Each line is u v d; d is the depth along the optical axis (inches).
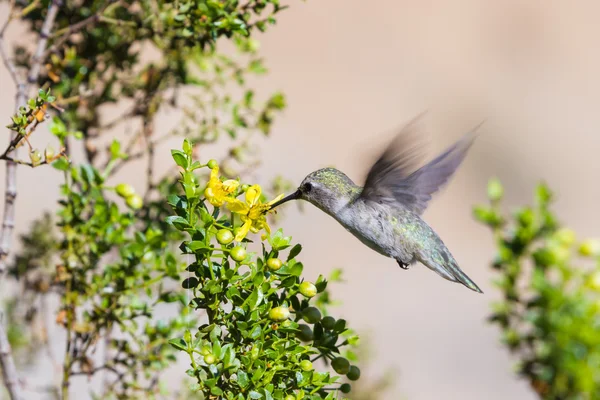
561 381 261.9
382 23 1322.6
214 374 239.3
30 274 395.2
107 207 336.8
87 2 404.2
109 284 341.7
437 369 810.2
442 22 1350.9
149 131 413.4
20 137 272.8
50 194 790.5
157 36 390.6
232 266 266.1
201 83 416.8
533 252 274.8
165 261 337.4
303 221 961.5
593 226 1130.7
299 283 259.3
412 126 329.7
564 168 1194.6
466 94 1257.4
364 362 458.6
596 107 1286.9
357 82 1221.1
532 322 265.9
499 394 797.9
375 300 893.8
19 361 413.4
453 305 907.4
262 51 1225.4
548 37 1366.9
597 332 260.4
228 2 342.0
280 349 246.7
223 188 245.4
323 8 1301.7
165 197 388.8
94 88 406.6
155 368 346.0
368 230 387.9
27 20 402.0
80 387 443.2
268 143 1052.5
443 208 1104.8
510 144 1213.7
